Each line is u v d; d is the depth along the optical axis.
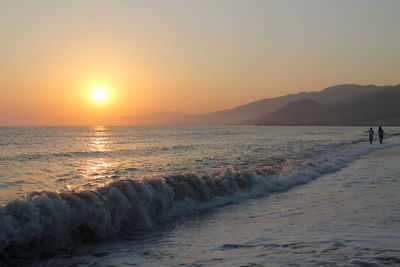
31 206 6.59
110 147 42.81
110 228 7.48
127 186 8.44
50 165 22.78
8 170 19.98
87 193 7.59
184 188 10.19
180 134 98.69
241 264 5.08
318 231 6.83
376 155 26.02
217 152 32.03
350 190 11.86
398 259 4.96
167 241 6.83
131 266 5.37
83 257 5.96
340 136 76.56
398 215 7.87
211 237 6.97
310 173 16.39
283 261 5.09
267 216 8.69
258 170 15.27
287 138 67.12
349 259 5.01
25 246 6.28
